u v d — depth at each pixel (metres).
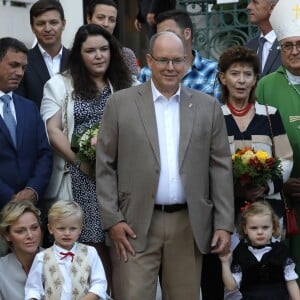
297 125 17.55
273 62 20.64
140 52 29.86
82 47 17.39
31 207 16.06
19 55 17.17
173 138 15.34
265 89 17.91
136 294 15.42
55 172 17.61
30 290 15.66
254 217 15.75
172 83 15.20
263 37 21.11
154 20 22.27
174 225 15.45
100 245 17.17
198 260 15.66
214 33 25.80
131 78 17.86
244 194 16.27
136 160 15.29
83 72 17.44
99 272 15.81
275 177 16.09
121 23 29.98
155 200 15.36
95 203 17.02
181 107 15.38
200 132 15.34
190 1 25.88
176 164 15.29
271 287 15.87
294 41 17.25
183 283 15.66
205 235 15.50
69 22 25.75
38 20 19.11
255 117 16.53
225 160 15.62
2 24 23.28
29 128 17.23
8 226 15.97
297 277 16.05
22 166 17.08
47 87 17.62
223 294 16.52
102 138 15.62
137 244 15.41
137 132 15.28
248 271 15.84
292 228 16.70
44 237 17.66
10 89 17.25
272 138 16.55
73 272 15.65
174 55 15.09
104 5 20.80
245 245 15.94
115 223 15.39
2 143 16.98
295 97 17.64
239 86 16.30
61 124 17.44
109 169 15.59
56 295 15.53
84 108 17.30
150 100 15.38
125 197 15.45
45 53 19.20
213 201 15.65
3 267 16.12
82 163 16.77
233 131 16.41
